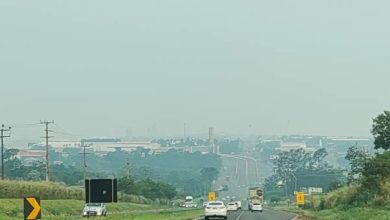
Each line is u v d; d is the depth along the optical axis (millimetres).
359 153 122125
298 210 126875
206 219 74688
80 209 100875
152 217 75562
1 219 60969
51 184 108000
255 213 104938
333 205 109375
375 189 86812
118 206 124875
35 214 25438
